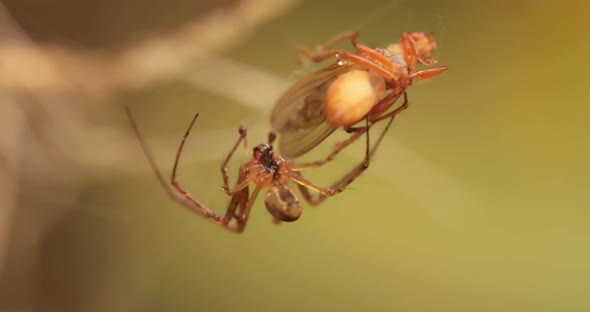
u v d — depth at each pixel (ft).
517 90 0.38
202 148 0.38
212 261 0.38
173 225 0.39
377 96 0.28
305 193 0.32
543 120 0.38
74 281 0.38
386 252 0.38
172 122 0.38
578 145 0.37
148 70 0.37
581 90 0.38
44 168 0.37
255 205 0.39
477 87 0.38
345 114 0.28
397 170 0.38
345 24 0.38
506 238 0.37
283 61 0.38
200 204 0.31
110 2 0.38
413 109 0.38
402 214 0.38
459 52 0.38
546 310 0.36
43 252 0.38
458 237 0.37
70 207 0.38
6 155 0.36
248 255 0.38
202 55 0.37
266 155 0.30
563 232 0.37
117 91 0.38
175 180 0.31
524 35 0.38
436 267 0.37
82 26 0.38
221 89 0.37
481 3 0.38
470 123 0.38
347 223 0.38
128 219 0.39
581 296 0.36
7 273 0.37
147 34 0.38
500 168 0.38
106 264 0.38
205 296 0.38
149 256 0.39
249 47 0.38
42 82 0.37
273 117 0.29
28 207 0.37
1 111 0.36
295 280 0.38
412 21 0.38
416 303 0.37
